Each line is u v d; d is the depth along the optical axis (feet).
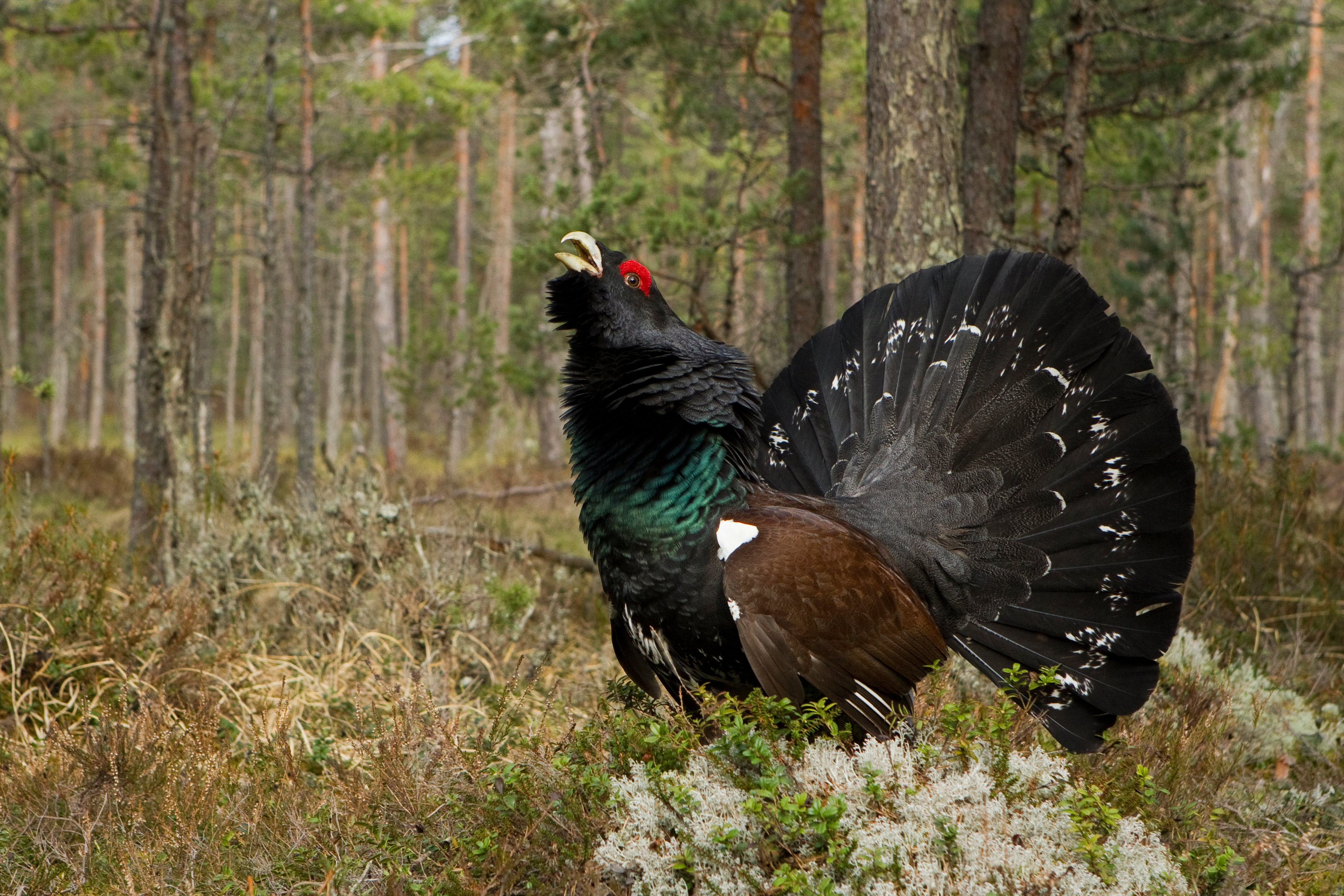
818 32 32.04
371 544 21.04
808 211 32.04
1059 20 31.94
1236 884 11.19
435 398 76.02
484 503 36.91
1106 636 13.38
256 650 19.43
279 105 58.80
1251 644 19.88
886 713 11.85
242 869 11.55
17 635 17.06
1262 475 27.76
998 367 14.11
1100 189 39.60
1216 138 39.52
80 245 137.80
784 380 15.66
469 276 106.83
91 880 11.53
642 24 35.58
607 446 12.38
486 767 12.01
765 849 9.95
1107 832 10.44
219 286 123.65
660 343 12.57
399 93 62.13
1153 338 42.91
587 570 26.50
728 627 11.84
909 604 12.21
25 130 78.43
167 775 13.04
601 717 13.33
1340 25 30.73
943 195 19.92
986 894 9.23
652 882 9.89
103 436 115.03
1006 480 13.83
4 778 13.28
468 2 49.11
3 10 35.19
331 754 14.85
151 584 21.15
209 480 23.26
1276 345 46.34
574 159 40.52
